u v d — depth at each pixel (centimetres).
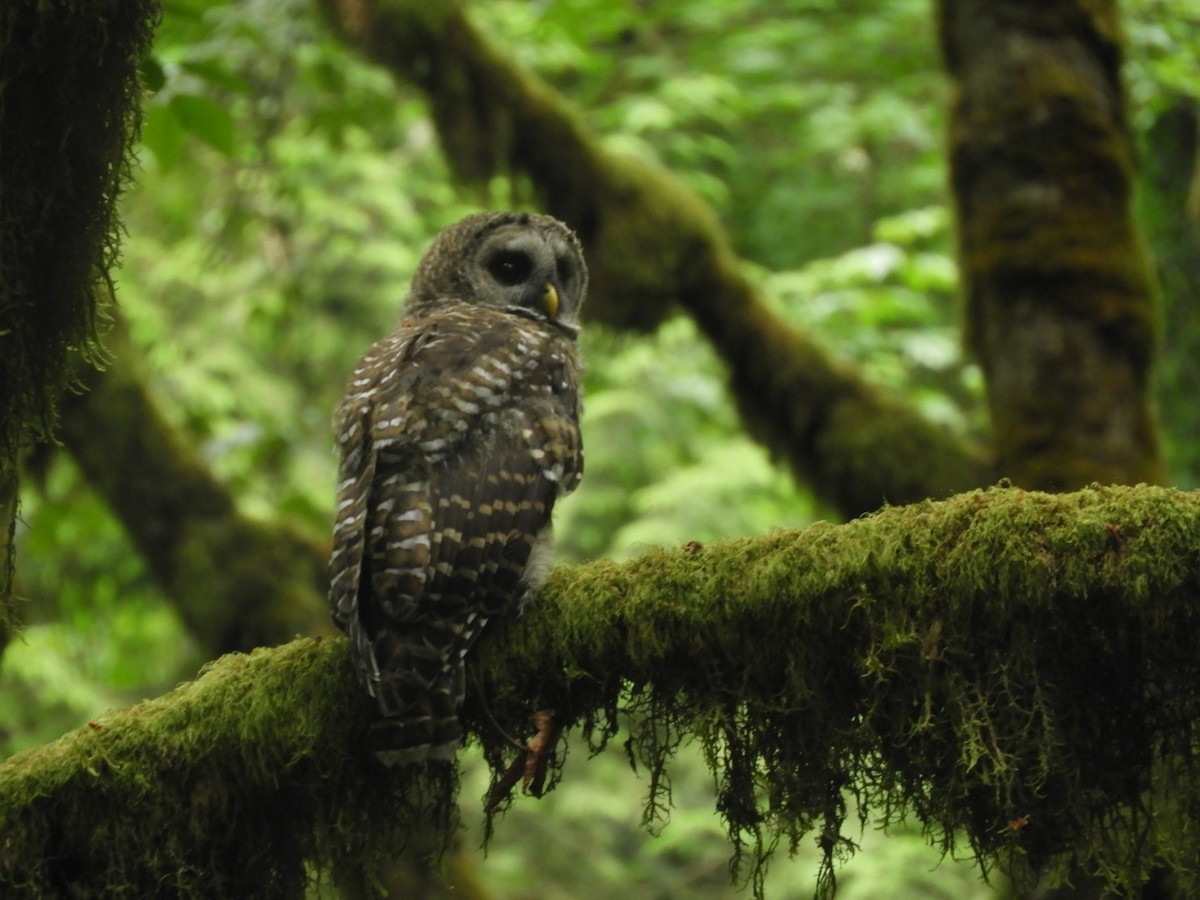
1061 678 451
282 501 1437
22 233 454
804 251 2225
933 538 452
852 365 1126
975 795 468
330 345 2092
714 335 1145
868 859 1474
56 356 472
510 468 539
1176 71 1155
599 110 1978
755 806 489
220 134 849
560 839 2086
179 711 514
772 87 2017
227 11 1187
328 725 510
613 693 499
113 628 1831
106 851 510
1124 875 463
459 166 1223
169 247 2017
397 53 1216
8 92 444
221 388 1945
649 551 500
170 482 1242
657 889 2041
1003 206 952
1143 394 939
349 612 492
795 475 1138
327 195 2094
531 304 738
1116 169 950
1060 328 930
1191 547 424
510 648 502
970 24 973
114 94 457
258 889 525
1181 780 451
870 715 463
